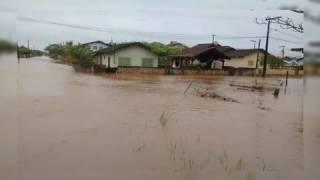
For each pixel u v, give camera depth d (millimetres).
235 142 7668
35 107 11453
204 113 12445
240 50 40312
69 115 10570
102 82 22984
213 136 8359
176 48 38531
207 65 35344
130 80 25781
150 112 12062
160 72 32969
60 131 8086
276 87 22453
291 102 14859
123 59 34094
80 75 27188
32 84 16781
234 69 34188
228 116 11703
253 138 8023
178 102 15039
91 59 35406
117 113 11422
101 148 6789
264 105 14711
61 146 6641
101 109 12180
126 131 8656
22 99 11586
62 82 20250
